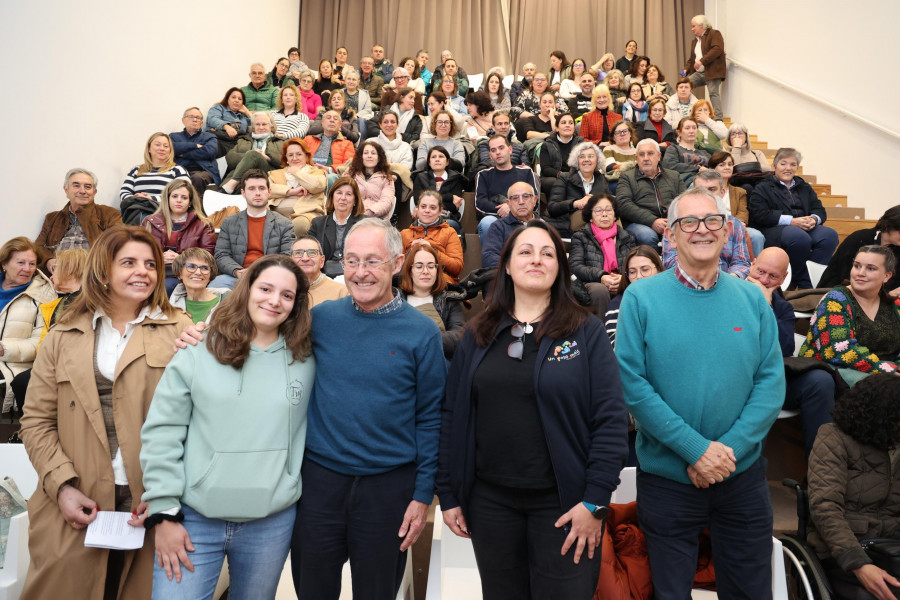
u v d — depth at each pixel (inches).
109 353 65.3
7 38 149.1
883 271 108.3
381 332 64.3
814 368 104.4
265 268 62.5
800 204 179.2
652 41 351.3
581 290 140.9
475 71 354.3
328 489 61.9
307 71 289.0
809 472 80.2
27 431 63.2
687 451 61.8
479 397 60.8
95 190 162.6
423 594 86.3
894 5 216.7
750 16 309.1
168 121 222.1
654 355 65.9
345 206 161.2
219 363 61.4
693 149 224.1
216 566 60.5
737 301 66.6
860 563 71.2
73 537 61.7
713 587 74.3
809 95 257.3
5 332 123.4
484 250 154.9
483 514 59.8
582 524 55.9
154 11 212.1
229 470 58.6
